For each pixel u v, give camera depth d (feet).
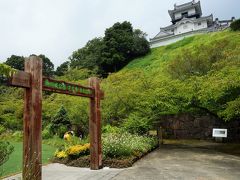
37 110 17.85
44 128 64.13
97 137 28.17
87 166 29.32
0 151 15.24
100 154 28.40
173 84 47.96
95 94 28.45
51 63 135.64
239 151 41.47
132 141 38.34
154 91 49.62
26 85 17.29
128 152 32.01
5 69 13.84
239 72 37.06
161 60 115.65
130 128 47.88
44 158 36.63
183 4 202.59
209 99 42.24
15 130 68.54
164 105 47.34
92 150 27.99
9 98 76.84
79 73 90.33
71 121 57.82
